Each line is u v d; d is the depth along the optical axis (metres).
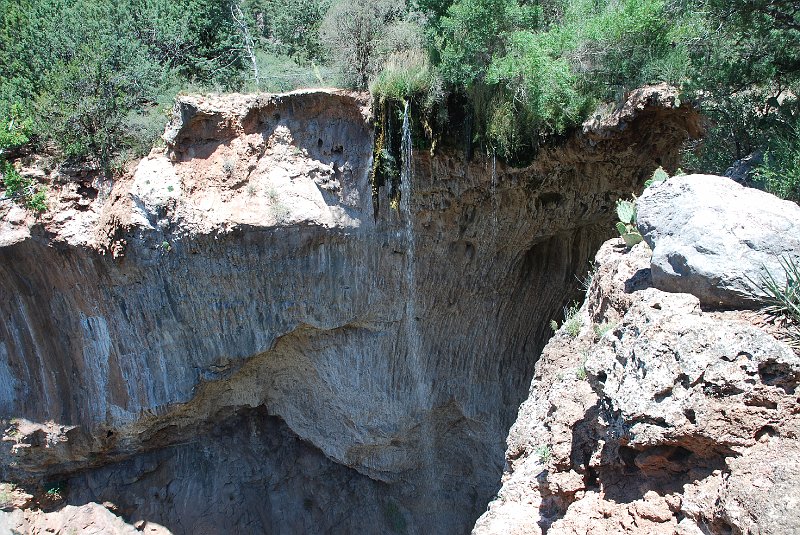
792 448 4.43
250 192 15.35
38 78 17.23
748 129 9.91
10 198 15.54
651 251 6.71
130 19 18.48
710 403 4.75
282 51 19.45
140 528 19.55
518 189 15.13
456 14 13.51
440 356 18.00
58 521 19.12
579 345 7.14
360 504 20.67
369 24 14.38
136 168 15.38
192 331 16.86
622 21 11.99
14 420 17.91
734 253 5.52
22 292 16.52
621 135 12.77
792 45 10.38
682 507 4.76
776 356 4.70
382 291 16.67
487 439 18.78
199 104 14.86
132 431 18.28
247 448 20.42
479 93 13.93
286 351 18.23
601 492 5.39
